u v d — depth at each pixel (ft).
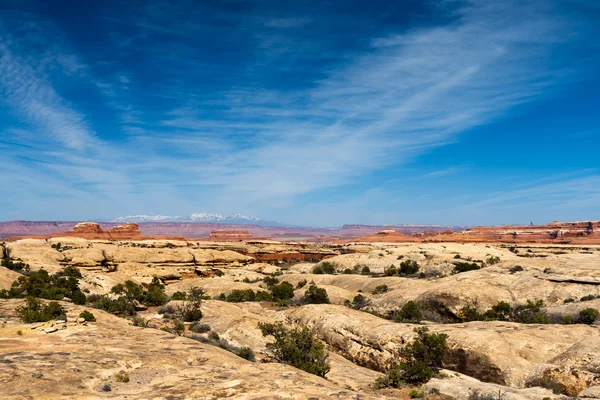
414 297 196.13
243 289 269.23
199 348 79.51
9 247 343.26
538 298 177.17
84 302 169.78
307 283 299.38
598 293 172.04
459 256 345.10
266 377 62.28
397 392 82.79
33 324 92.02
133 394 53.62
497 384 89.61
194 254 423.64
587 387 79.82
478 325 121.90
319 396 53.57
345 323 131.44
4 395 48.65
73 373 58.95
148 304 193.06
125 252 390.63
